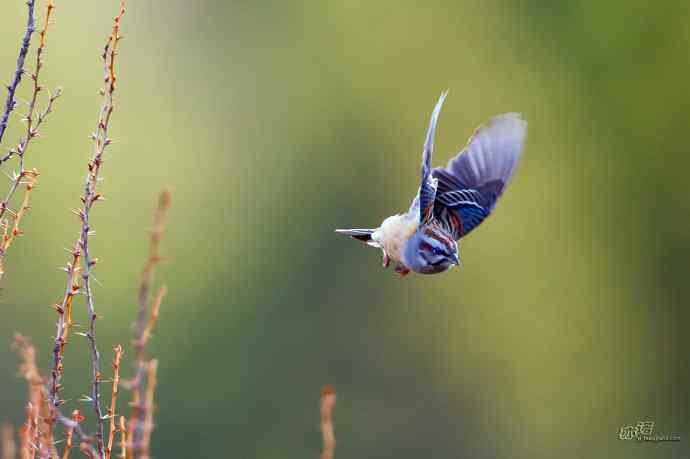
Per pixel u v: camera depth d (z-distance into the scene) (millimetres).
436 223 7754
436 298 20422
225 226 21328
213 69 22625
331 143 21672
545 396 20250
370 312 20719
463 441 20094
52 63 19484
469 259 20281
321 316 20812
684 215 20688
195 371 19984
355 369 20500
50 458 4926
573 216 20844
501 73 21297
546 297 20406
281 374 20359
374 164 21391
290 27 22641
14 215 5711
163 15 22484
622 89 20922
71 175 19234
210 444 19578
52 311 18234
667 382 20719
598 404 20312
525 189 20734
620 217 20891
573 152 21031
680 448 20094
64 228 18953
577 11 21109
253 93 22375
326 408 4531
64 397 16969
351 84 21688
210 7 22875
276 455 19812
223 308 20594
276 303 20875
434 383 20312
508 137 8172
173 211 21094
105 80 5551
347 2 22016
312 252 21250
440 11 21547
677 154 20641
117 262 19938
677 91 20562
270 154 21922
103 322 18891
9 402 16516
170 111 22062
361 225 21344
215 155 21922
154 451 19422
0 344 17453
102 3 20969
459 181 8031
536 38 21391
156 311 4668
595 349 20422
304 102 22125
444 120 20984
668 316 20781
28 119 5707
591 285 20656
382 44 21641
